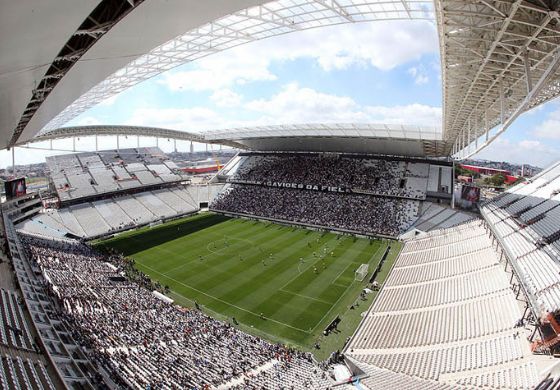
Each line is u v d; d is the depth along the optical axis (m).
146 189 87.25
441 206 71.56
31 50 13.41
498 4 19.11
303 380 26.61
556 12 16.58
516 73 28.58
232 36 28.28
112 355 26.33
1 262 36.53
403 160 85.94
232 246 60.41
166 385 23.41
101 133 82.06
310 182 86.12
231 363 28.28
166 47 26.92
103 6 13.55
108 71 21.38
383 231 66.31
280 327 35.97
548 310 25.33
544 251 34.59
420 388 22.47
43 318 27.27
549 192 50.38
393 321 35.16
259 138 90.94
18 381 17.36
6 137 41.28
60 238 62.00
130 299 38.62
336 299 41.44
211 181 101.44
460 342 28.95
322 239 64.00
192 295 43.00
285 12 25.84
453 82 33.66
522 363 23.42
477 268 41.38
